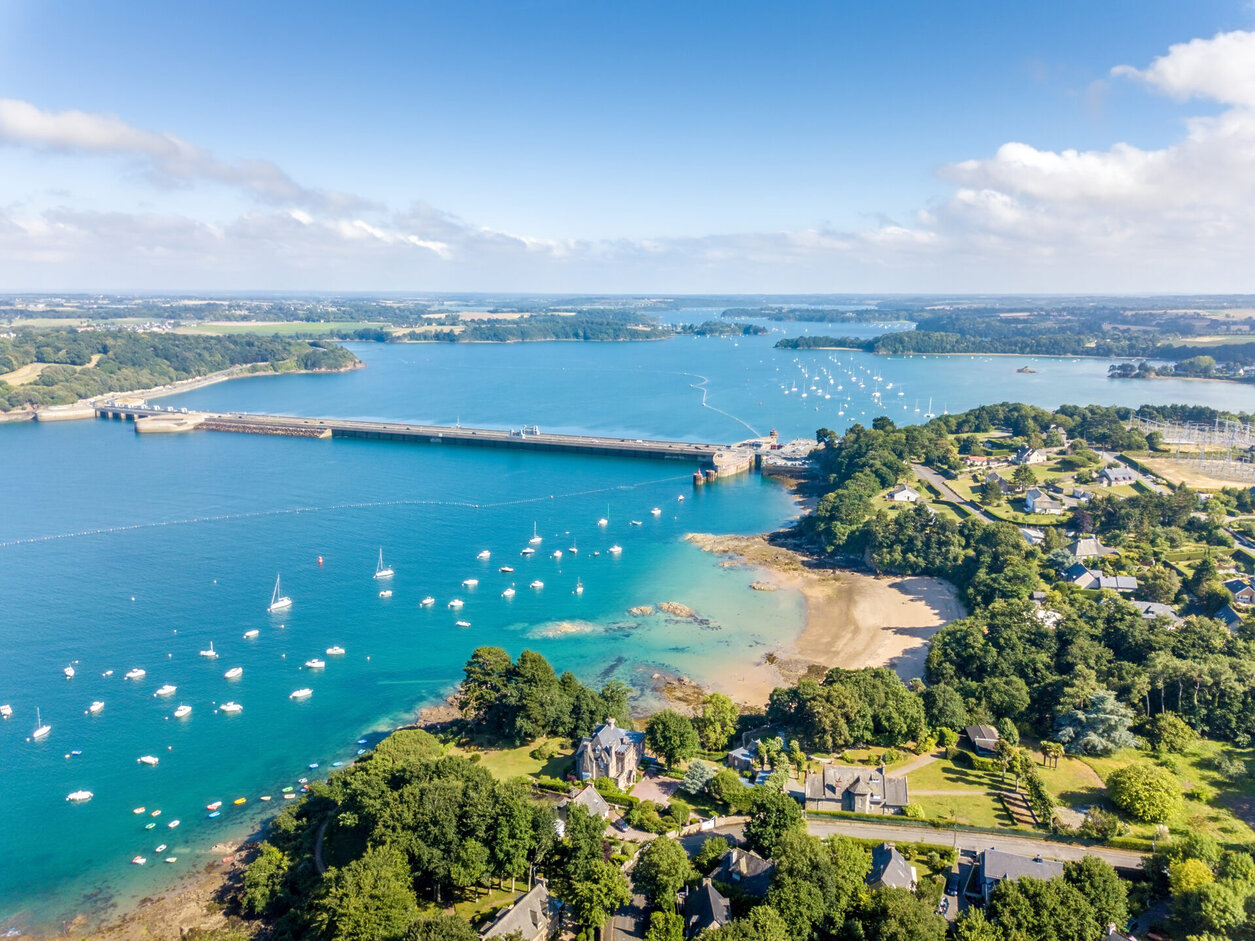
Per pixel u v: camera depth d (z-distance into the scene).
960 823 153.00
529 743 189.12
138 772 181.62
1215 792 162.50
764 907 118.44
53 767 183.00
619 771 171.50
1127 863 140.50
